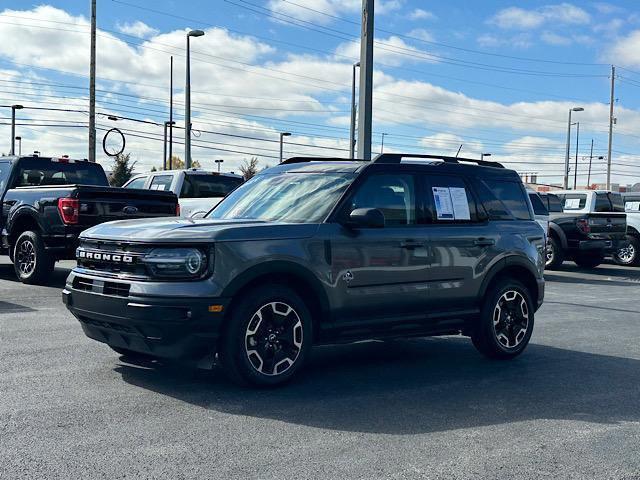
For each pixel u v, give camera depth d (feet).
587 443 15.10
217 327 17.29
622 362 23.66
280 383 18.49
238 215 21.29
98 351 22.15
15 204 38.68
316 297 18.99
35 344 23.00
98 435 14.57
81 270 19.22
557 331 29.86
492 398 18.58
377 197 20.67
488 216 23.45
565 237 60.18
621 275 59.57
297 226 18.88
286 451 13.98
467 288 22.26
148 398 17.31
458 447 14.60
